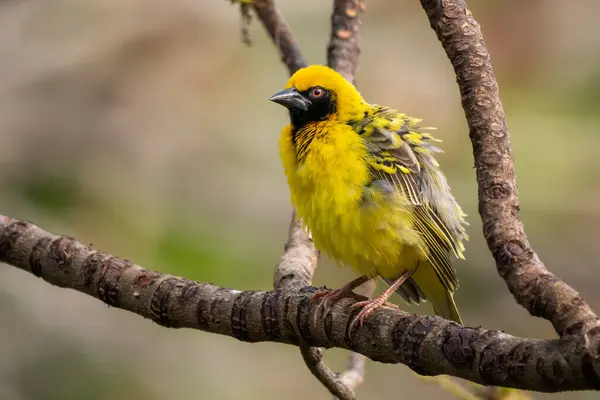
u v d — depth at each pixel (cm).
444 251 800
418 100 1441
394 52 1473
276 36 1005
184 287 673
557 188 1384
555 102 1404
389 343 589
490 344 525
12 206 1316
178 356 1355
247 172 1452
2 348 1265
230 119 1478
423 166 812
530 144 1389
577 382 487
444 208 824
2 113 1368
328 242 781
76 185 1368
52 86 1409
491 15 1428
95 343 1312
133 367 1320
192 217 1387
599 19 1409
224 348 1392
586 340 481
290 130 821
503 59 1419
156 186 1411
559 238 1398
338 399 730
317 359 715
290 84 832
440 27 620
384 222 755
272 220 1418
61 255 695
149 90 1455
